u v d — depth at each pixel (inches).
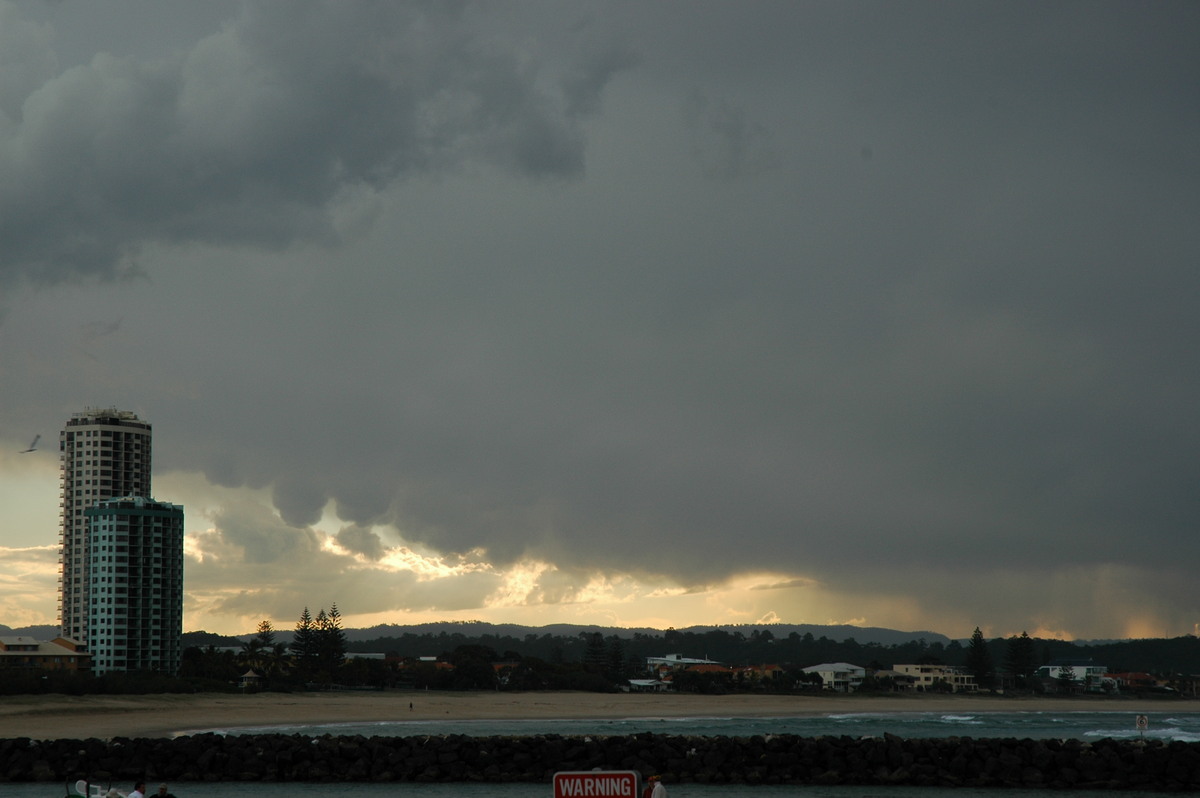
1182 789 3260.3
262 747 3649.1
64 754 3585.1
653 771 3521.2
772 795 3142.2
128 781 3449.8
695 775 3474.4
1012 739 3619.6
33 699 6697.8
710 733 5629.9
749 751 3545.8
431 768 3479.3
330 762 3543.3
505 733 5502.0
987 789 3297.2
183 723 5703.7
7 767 3506.4
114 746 3649.1
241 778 3494.1
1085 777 3339.1
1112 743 3543.3
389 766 3513.8
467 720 6643.7
